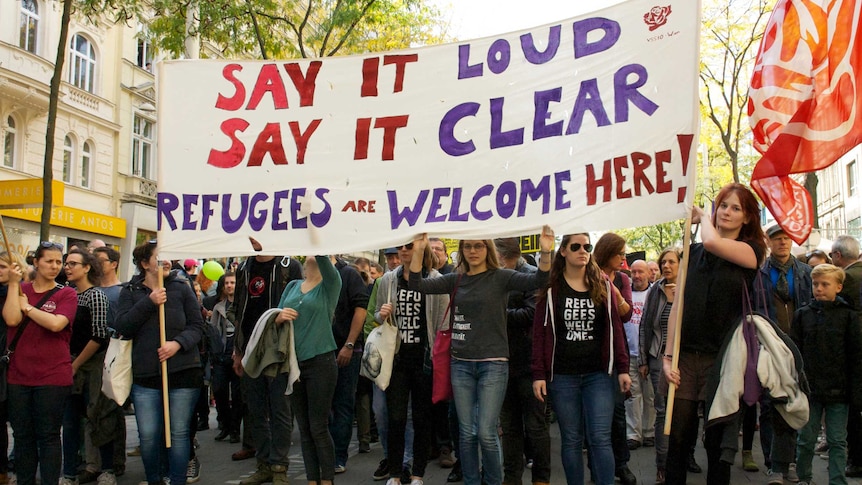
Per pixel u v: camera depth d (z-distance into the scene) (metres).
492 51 5.32
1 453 6.50
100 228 23.47
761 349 4.22
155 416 5.80
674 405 4.42
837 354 5.84
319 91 5.65
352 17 16.44
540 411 5.80
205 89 5.82
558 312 5.12
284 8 17.11
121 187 24.95
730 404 4.13
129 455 7.91
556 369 5.12
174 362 5.77
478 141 5.29
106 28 23.78
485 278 5.36
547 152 5.08
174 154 5.80
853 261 7.07
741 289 4.32
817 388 5.90
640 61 4.86
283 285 6.58
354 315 7.11
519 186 5.14
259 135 5.71
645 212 4.73
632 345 8.12
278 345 5.80
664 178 4.70
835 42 4.92
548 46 5.18
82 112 22.58
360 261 9.20
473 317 5.30
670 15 4.80
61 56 12.05
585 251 5.04
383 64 5.55
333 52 17.05
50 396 5.55
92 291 6.41
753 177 4.96
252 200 5.66
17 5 19.86
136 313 5.66
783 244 7.07
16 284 5.52
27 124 20.50
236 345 6.66
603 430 5.01
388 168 5.46
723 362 4.23
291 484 6.58
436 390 5.56
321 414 5.91
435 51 5.47
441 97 5.42
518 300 5.93
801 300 7.08
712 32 18.91
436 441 7.65
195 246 5.68
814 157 4.86
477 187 5.25
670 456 4.42
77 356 6.36
